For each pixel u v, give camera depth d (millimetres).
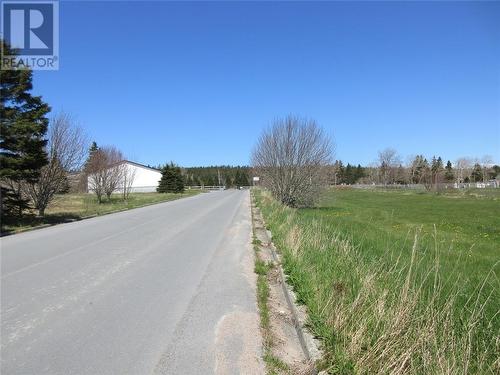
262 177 37875
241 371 4230
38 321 5512
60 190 23375
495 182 81750
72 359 4402
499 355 3756
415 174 96500
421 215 25234
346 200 43312
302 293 6285
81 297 6621
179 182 73312
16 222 17594
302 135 30672
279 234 12812
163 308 6168
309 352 4512
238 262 9766
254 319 5766
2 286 7203
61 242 12375
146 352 4625
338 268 7367
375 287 5453
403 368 3699
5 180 18609
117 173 39062
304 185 30688
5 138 17328
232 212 25125
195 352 4656
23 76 17578
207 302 6508
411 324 4246
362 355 3996
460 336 4344
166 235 14219
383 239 12609
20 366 4223
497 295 5898
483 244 13594
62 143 21766
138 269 8742
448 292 5988
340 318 4699
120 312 5941
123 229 15867
